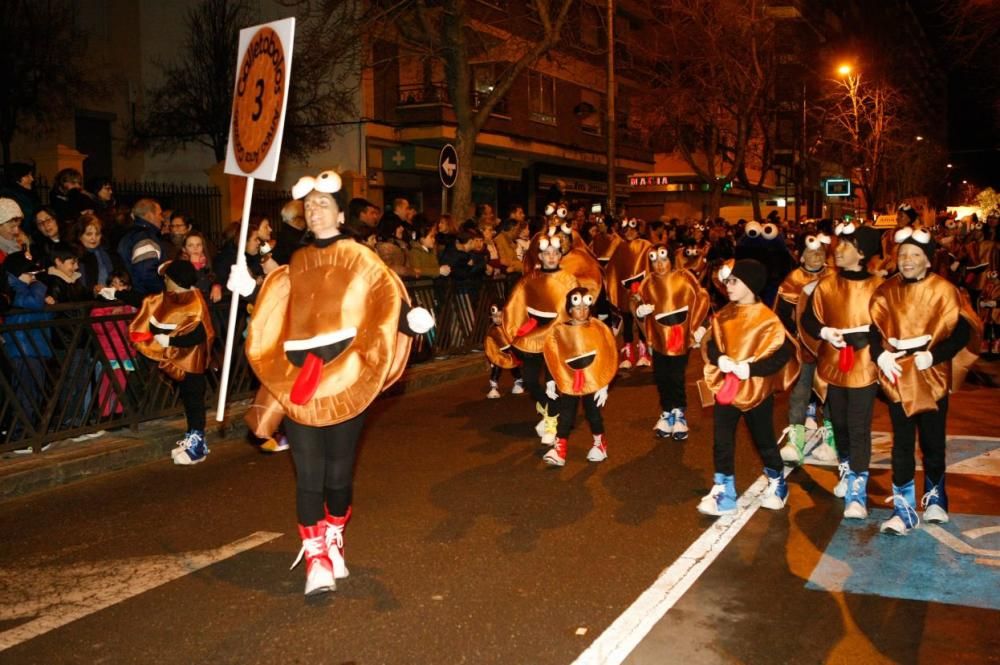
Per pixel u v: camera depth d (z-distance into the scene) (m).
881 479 7.31
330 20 22.92
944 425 6.03
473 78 28.27
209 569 5.42
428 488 7.08
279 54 5.33
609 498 6.78
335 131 25.58
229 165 5.71
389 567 5.40
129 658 4.30
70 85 23.03
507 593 4.99
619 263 12.61
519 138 31.34
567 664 4.15
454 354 13.25
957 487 6.93
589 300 7.52
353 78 25.02
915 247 5.78
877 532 5.96
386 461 7.95
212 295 9.10
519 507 6.57
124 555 5.68
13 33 20.09
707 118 31.08
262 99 5.44
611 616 4.67
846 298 6.32
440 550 5.68
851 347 6.26
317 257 4.95
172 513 6.52
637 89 40.16
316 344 4.85
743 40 29.70
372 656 4.26
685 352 8.48
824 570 5.29
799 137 43.41
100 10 25.64
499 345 9.71
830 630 4.48
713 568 5.34
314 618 4.70
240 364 9.59
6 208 8.03
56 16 21.75
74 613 4.81
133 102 26.55
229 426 8.80
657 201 46.88
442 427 9.34
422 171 27.05
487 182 31.88
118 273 8.95
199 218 19.81
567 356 7.55
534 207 34.66
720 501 6.32
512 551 5.65
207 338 7.66
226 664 4.21
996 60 16.84
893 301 5.87
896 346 5.83
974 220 18.45
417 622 4.62
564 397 7.63
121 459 7.79
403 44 24.42
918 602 4.81
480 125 17.25
